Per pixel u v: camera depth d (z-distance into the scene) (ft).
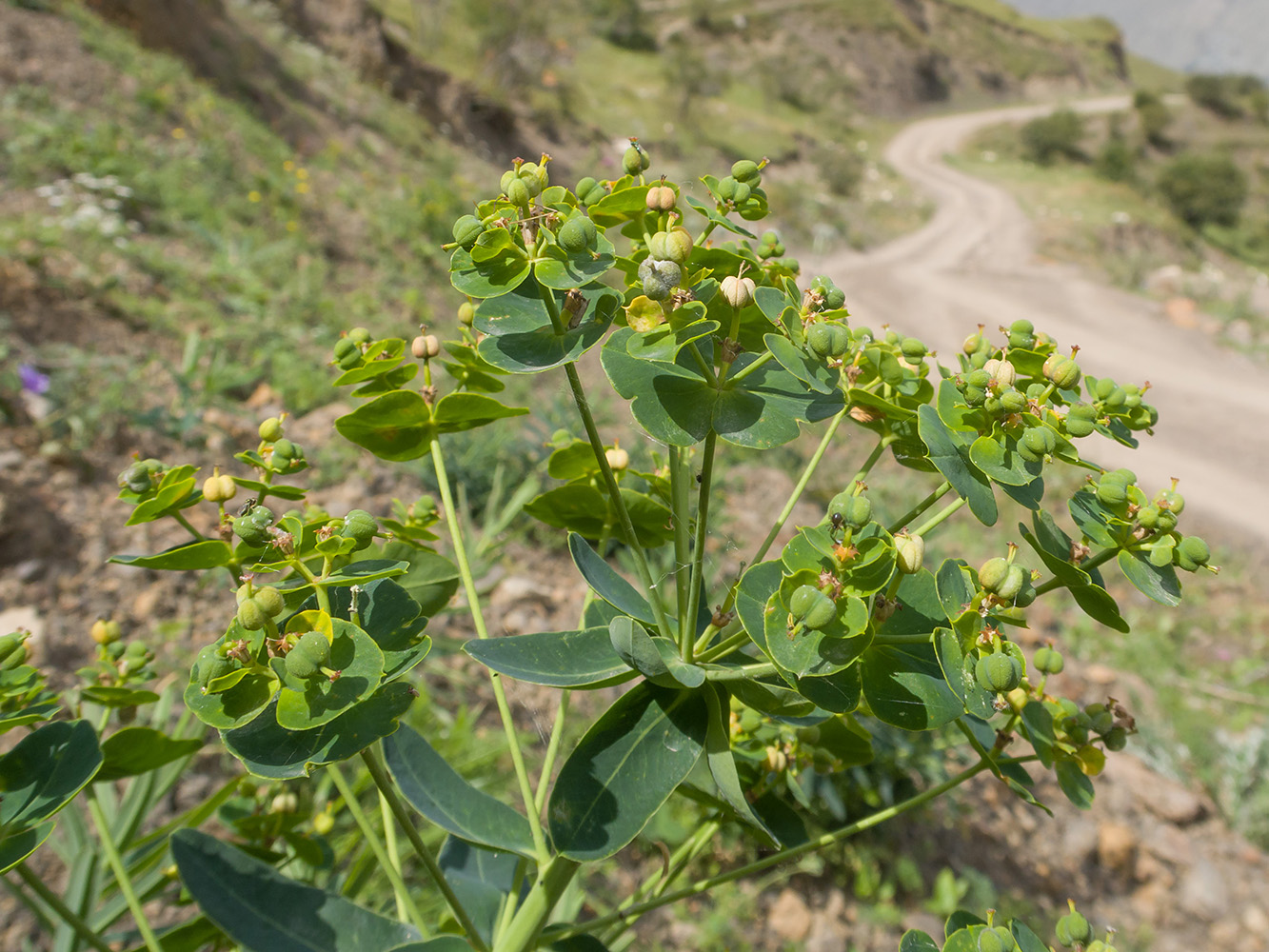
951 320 71.31
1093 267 94.32
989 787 17.30
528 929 4.16
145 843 5.32
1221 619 33.04
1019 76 234.79
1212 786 21.26
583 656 3.77
